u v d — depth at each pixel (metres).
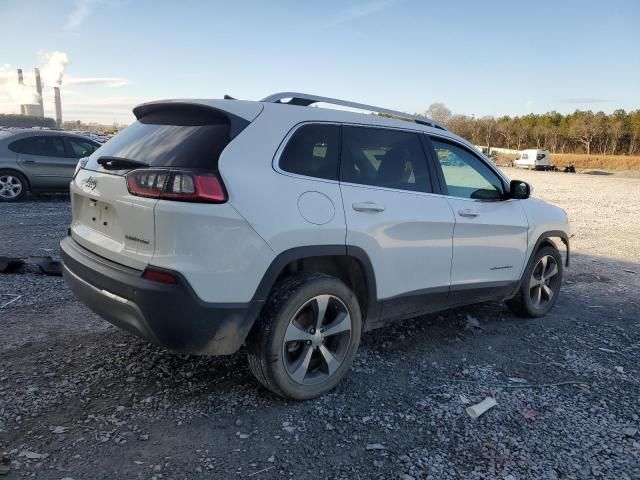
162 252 2.82
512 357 4.25
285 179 3.14
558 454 2.91
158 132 3.30
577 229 11.81
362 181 3.59
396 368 3.91
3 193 11.11
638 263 8.28
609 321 5.30
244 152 3.04
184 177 2.79
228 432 2.95
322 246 3.22
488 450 2.91
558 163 82.62
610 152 99.94
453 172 4.31
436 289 4.10
